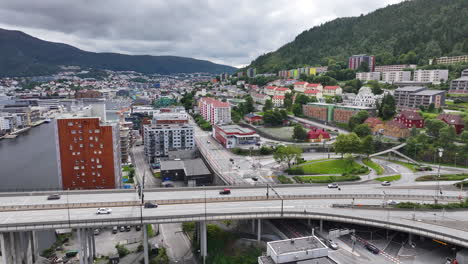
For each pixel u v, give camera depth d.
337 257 90.50
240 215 102.69
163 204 111.50
